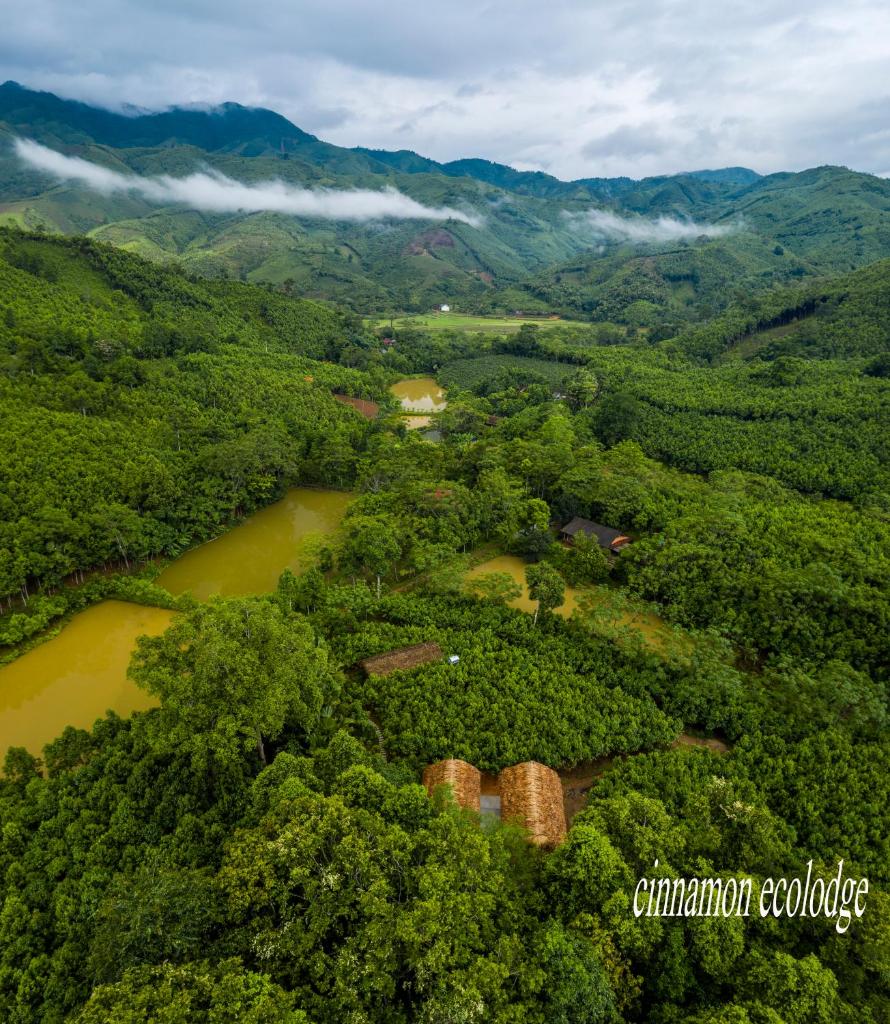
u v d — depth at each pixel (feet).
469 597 179.63
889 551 190.60
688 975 75.41
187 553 221.46
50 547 178.50
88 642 172.14
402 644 154.92
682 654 147.02
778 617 157.99
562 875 82.17
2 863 99.25
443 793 101.30
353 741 106.22
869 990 78.13
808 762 123.95
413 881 76.38
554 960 69.21
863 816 113.60
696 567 179.11
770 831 96.22
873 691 133.90
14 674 159.22
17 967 85.40
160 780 109.29
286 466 253.44
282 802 86.69
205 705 105.50
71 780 112.57
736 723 133.80
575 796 121.70
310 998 66.33
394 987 67.72
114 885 83.35
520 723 129.80
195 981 62.95
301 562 199.21
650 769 120.47
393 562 197.47
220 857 93.50
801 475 251.60
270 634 114.62
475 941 71.41
